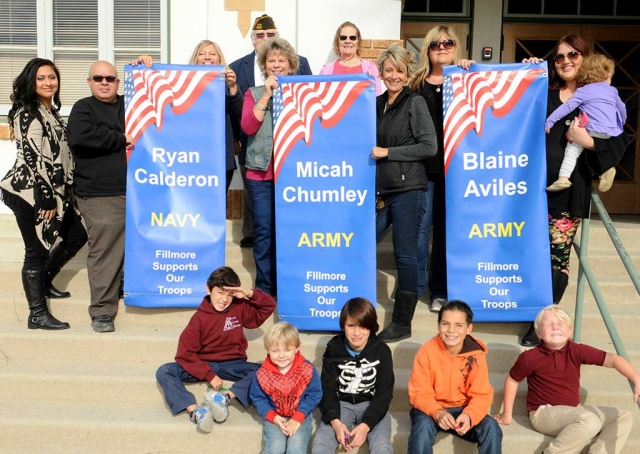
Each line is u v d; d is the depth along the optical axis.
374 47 6.59
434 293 5.07
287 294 4.76
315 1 6.56
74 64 6.89
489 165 4.64
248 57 5.77
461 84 4.64
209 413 4.03
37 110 4.74
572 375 4.08
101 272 4.88
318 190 4.70
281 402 3.97
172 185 4.85
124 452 4.12
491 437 3.83
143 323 5.03
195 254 4.88
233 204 6.41
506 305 4.66
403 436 4.07
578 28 7.93
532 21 7.94
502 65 4.61
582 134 4.45
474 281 4.68
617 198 7.80
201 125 4.84
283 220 4.73
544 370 4.07
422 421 3.89
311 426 4.00
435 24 7.97
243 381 4.24
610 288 5.25
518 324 4.89
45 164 4.70
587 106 4.48
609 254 5.60
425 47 4.87
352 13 6.59
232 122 5.43
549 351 4.08
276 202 4.73
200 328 4.31
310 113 4.67
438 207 5.05
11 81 6.88
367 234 4.69
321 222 4.71
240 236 5.95
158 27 6.80
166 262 4.87
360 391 4.09
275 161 4.72
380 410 3.99
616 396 4.37
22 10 6.81
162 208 4.86
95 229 4.84
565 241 4.73
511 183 4.63
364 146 4.66
